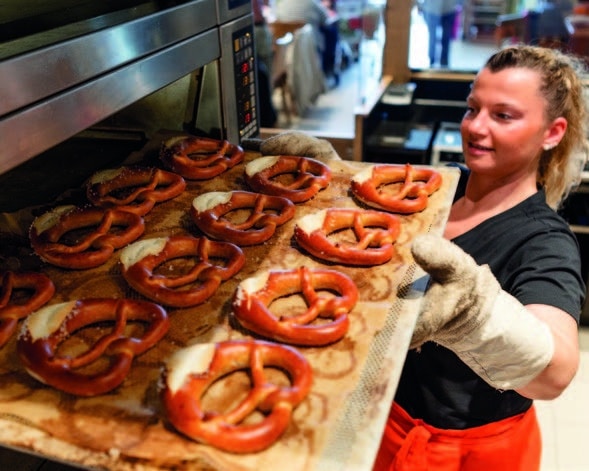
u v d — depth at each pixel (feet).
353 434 3.29
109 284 4.80
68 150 6.93
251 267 4.99
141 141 7.14
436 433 5.54
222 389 3.69
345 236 5.35
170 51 5.30
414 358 5.50
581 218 10.68
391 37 11.99
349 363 3.84
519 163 5.14
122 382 3.76
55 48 3.90
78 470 4.30
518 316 4.10
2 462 4.31
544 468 8.73
